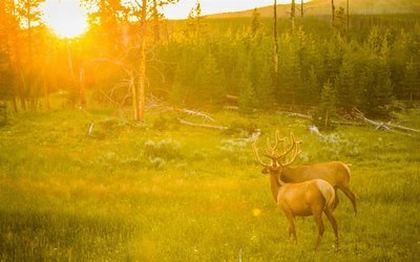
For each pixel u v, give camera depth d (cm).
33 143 3238
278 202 1201
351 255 1073
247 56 5834
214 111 4925
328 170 1512
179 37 6969
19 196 1700
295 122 4412
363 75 5016
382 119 4778
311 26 13462
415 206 1594
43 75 5844
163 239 1194
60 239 1188
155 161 2711
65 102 5612
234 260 1031
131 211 1527
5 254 1037
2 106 4253
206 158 2927
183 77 5447
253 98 4641
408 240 1193
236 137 3678
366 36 11588
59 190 1856
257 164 2811
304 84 5069
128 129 3719
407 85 5638
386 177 2195
